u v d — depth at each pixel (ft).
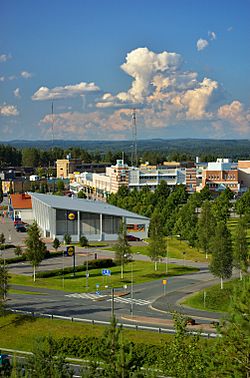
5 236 514.68
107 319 234.38
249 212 529.45
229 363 105.19
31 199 647.56
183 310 253.85
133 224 495.41
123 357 111.75
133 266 371.35
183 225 458.50
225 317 110.32
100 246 462.60
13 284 315.17
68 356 190.60
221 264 290.15
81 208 495.41
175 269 358.43
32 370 134.10
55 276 342.85
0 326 223.10
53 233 488.44
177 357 118.73
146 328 213.66
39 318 229.66
